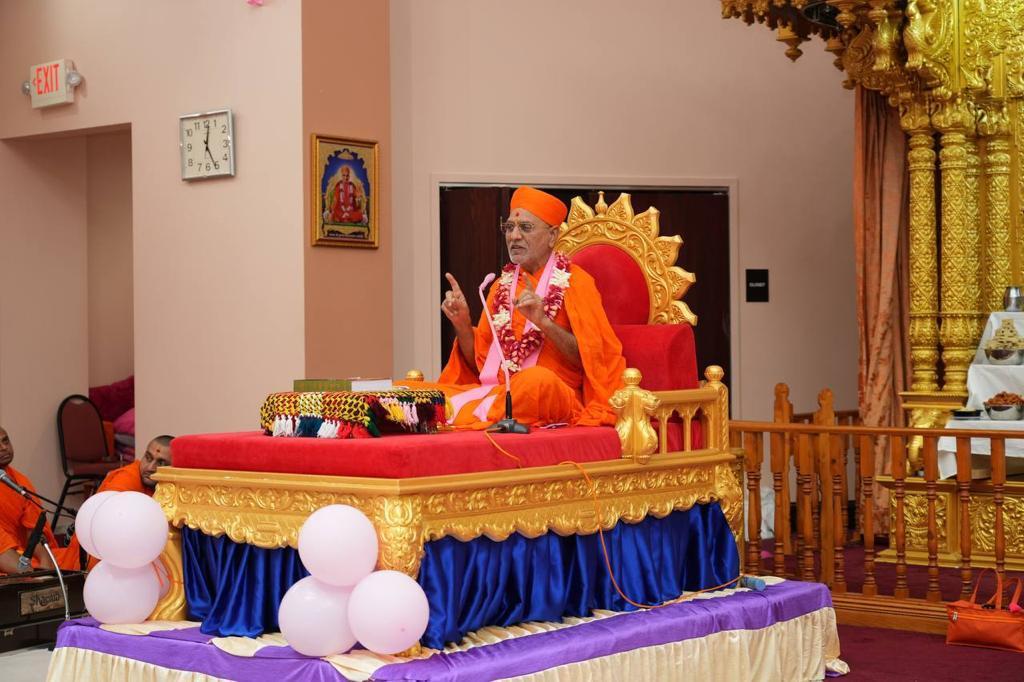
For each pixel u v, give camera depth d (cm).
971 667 539
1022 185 848
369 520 397
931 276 823
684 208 1024
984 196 852
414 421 444
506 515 432
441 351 984
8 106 1023
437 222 982
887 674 529
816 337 1046
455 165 988
